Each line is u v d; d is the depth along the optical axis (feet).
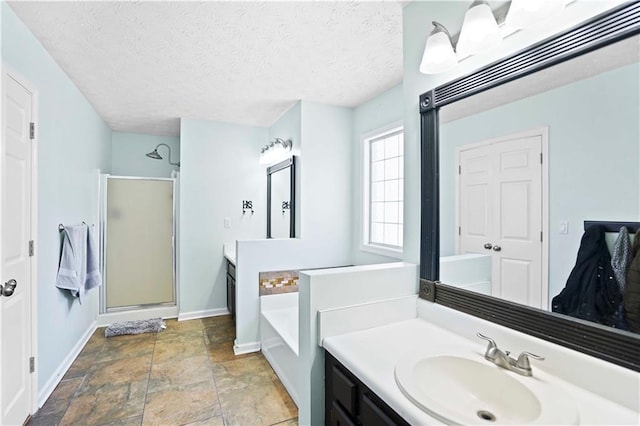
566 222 3.30
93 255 9.41
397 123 8.82
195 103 10.44
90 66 7.70
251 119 12.35
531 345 3.47
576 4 3.23
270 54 7.14
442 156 4.78
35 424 6.05
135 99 10.03
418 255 5.31
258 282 9.57
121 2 5.35
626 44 2.86
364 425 3.56
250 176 13.30
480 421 2.60
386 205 9.83
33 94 6.31
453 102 4.57
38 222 6.61
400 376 3.22
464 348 3.96
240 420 6.25
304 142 10.17
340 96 9.77
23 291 5.95
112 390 7.24
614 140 2.94
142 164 14.64
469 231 4.37
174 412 6.47
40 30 6.15
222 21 5.89
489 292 4.08
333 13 5.67
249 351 9.40
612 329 2.91
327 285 4.61
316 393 4.61
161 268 12.49
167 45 6.73
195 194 12.39
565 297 3.28
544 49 3.43
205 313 12.53
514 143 3.80
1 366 5.21
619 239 2.91
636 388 2.69
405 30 5.52
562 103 3.32
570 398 2.83
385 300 4.96
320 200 10.39
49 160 7.18
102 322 11.43
